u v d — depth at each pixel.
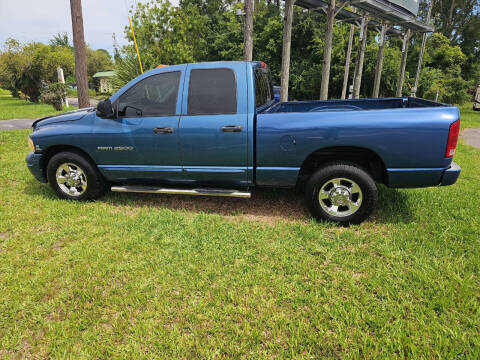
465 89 29.52
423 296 2.51
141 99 4.08
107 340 2.16
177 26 14.55
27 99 31.23
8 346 2.14
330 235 3.52
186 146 3.91
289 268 2.88
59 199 4.64
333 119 3.45
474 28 38.06
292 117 3.57
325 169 3.61
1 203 4.51
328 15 12.38
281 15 29.39
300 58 28.81
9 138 9.01
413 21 16.31
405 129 3.27
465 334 2.14
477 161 7.16
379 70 18.52
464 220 3.78
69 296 2.60
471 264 2.87
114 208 4.38
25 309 2.47
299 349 2.06
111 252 3.21
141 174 4.23
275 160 3.70
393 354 1.99
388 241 3.33
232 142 3.75
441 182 3.40
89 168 4.40
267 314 2.35
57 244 3.44
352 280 2.69
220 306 2.46
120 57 13.71
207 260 3.05
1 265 3.03
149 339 2.16
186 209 4.34
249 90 3.74
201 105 3.85
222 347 2.08
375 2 12.38
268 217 4.04
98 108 3.92
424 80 26.94
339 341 2.10
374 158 3.64
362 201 3.58
